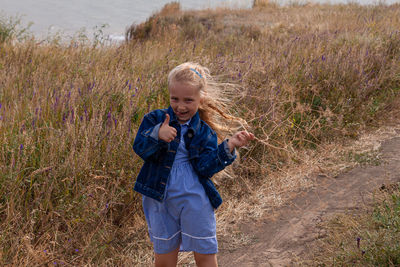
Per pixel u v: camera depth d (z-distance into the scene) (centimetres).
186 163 259
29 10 2828
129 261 333
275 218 405
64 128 396
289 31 1378
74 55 784
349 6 1950
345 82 658
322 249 345
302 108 556
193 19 1808
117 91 490
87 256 326
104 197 358
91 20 2619
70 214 343
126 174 383
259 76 619
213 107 279
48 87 532
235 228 391
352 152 539
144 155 249
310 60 690
